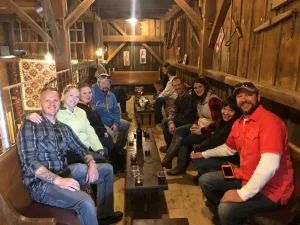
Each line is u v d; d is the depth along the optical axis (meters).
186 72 5.61
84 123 2.47
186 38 5.43
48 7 3.09
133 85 8.16
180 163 2.91
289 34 1.90
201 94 2.87
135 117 5.35
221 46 3.40
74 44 6.57
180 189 2.64
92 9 5.98
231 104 2.17
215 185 1.98
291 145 1.78
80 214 1.67
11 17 5.62
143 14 7.00
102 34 7.11
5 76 4.81
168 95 4.88
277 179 1.63
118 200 2.46
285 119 2.03
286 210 1.56
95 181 2.04
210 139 2.42
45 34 3.49
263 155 1.58
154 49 7.93
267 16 2.23
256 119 1.72
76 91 2.39
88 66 5.57
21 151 1.69
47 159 1.81
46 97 1.82
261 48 2.35
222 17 3.29
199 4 3.77
